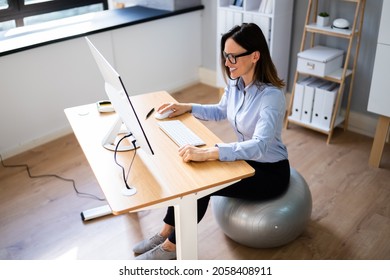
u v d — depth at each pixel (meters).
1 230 2.45
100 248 2.31
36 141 3.33
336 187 2.76
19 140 3.24
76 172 2.98
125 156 1.84
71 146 3.32
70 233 2.42
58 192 2.77
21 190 2.80
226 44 1.84
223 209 2.21
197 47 4.32
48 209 2.62
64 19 3.72
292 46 3.62
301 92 3.31
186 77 4.36
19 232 2.44
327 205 2.59
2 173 2.99
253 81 1.91
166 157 1.82
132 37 3.74
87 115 2.16
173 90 4.27
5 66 3.01
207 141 1.93
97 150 1.88
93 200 2.69
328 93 3.17
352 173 2.90
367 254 2.23
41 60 3.19
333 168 2.96
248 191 2.06
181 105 2.16
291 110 3.63
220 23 3.67
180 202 1.70
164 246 2.11
